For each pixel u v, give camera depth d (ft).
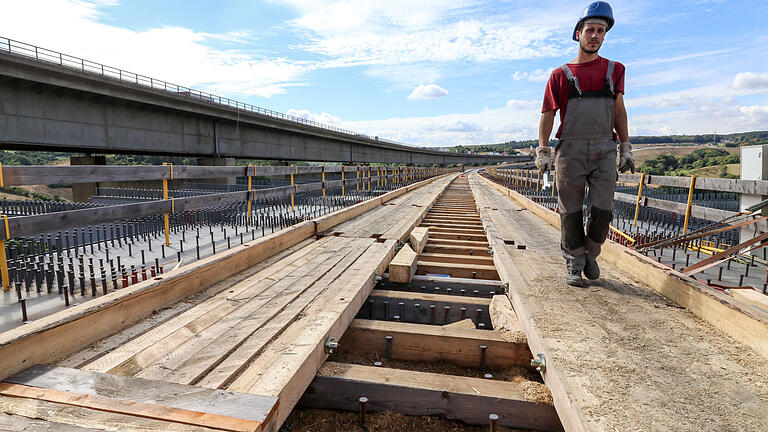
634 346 6.96
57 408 4.80
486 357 8.42
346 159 188.14
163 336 7.14
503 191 51.55
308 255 14.19
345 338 9.19
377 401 6.82
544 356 6.78
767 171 23.48
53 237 32.42
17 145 69.21
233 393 5.20
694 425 4.75
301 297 9.48
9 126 61.21
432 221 28.02
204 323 7.82
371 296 11.54
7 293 15.46
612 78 9.62
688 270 12.69
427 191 52.75
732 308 7.41
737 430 4.66
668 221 31.19
